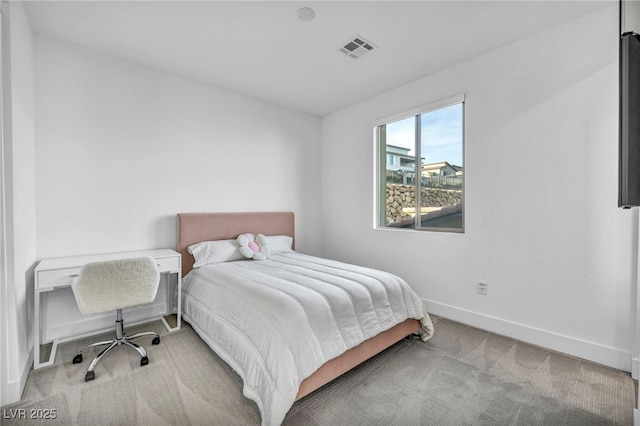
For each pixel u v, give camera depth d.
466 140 2.83
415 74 3.13
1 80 1.62
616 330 2.04
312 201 4.46
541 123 2.36
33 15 2.16
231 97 3.57
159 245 3.03
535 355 2.21
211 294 2.37
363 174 3.90
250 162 3.75
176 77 3.14
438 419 1.55
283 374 1.49
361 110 3.92
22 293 1.88
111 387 1.80
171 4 2.07
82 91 2.60
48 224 2.43
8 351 1.66
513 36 2.44
